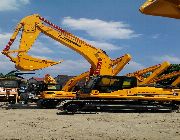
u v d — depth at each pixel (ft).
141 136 33.09
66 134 34.32
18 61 85.97
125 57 83.56
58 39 87.81
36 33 88.63
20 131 36.58
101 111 70.13
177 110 71.87
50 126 41.75
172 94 71.67
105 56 86.84
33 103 105.81
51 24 88.63
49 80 108.47
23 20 88.38
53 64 88.33
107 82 70.33
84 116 58.34
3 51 84.58
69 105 65.51
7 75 106.22
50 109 82.69
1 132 35.70
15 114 62.75
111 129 38.91
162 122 47.73
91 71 89.35
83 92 70.49
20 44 86.84
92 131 36.88
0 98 101.71
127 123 46.09
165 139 31.01
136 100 70.64
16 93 102.37
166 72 191.01
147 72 101.60
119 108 68.59
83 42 87.40
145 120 50.78
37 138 31.42
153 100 70.95
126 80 70.90
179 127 41.22
